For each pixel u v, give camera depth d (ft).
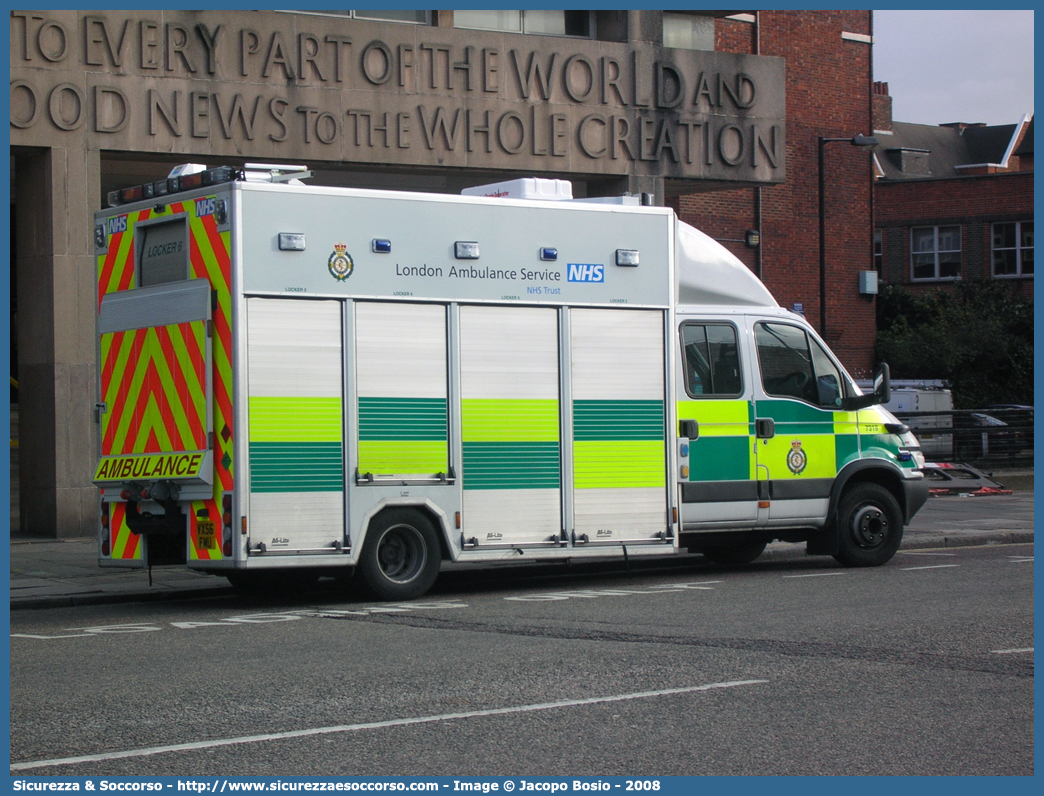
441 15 62.59
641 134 65.00
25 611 36.70
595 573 45.09
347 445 35.73
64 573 43.68
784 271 97.66
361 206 36.22
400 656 27.22
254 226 34.65
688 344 41.60
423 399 36.88
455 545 37.27
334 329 35.68
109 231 38.04
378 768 18.40
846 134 101.30
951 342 128.57
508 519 38.04
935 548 52.90
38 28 52.49
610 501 39.60
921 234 165.17
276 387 34.78
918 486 45.52
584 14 67.41
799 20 98.63
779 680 24.09
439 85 60.08
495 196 41.60
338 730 20.56
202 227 35.19
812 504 43.21
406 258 36.76
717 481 41.50
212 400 34.68
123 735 20.44
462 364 37.52
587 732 20.26
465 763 18.60
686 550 50.03
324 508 35.40
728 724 20.68
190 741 20.01
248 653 27.96
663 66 65.67
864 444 44.42
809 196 99.09
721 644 28.12
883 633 29.35
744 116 68.13
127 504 37.11
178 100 54.85
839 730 20.25
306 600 38.22
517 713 21.59
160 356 36.11
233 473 34.30
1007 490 84.64
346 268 35.86
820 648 27.45
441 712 21.76
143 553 37.24
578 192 68.18
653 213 40.93
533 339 38.65
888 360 128.77
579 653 27.25
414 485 36.68
